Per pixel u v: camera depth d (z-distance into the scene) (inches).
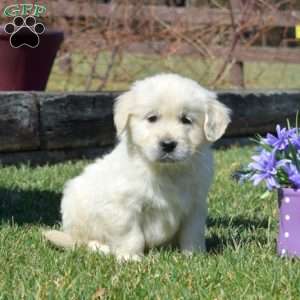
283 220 242.1
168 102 237.9
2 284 210.5
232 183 373.1
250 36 728.3
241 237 273.0
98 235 256.7
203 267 227.6
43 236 263.9
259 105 537.6
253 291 206.5
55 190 362.3
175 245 260.8
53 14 588.4
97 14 596.7
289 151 242.7
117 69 711.7
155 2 702.5
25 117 427.5
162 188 242.1
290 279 214.4
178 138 233.9
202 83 644.7
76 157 457.4
